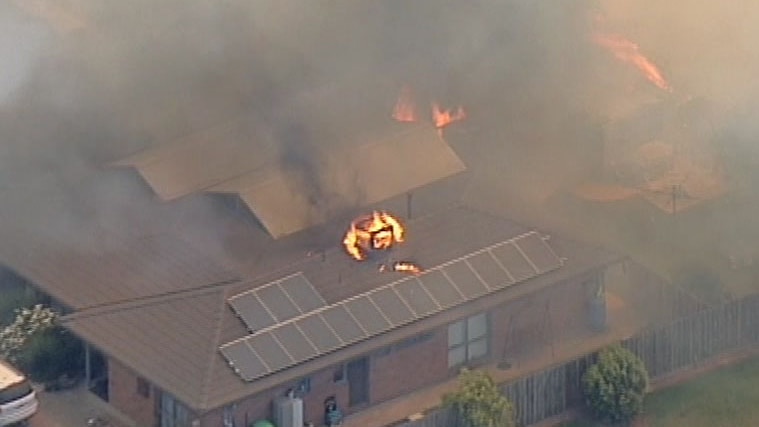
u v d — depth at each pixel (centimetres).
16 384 10400
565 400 10969
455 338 11262
